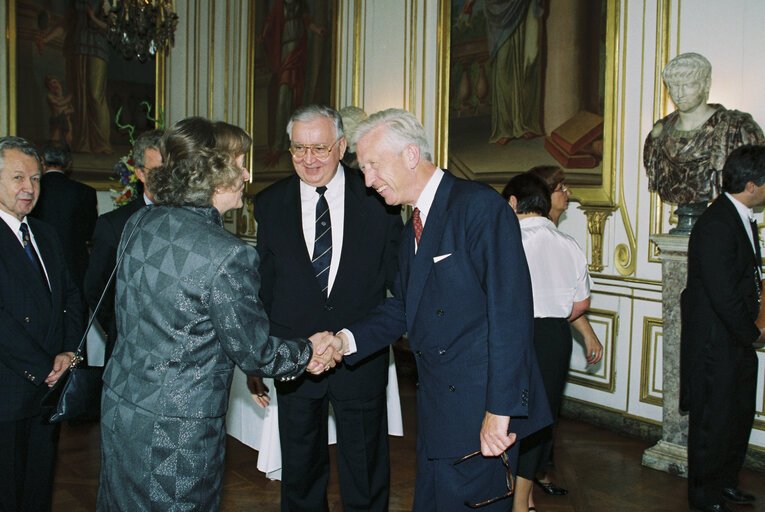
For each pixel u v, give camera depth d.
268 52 7.50
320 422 2.57
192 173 1.69
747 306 2.80
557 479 3.56
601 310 4.51
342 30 6.41
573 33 4.51
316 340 2.19
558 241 2.68
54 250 2.62
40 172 2.50
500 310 1.75
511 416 1.75
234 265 1.64
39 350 2.40
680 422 3.68
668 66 3.64
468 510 1.90
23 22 7.14
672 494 3.37
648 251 4.20
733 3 3.75
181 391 1.62
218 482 1.72
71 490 3.36
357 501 2.58
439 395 1.91
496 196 1.85
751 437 3.77
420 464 2.04
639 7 4.18
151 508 1.61
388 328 2.32
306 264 2.52
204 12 8.41
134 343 1.67
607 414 4.45
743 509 3.18
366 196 2.57
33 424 2.48
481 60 5.14
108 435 1.67
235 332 1.64
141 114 8.11
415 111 5.71
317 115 2.40
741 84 3.74
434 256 1.87
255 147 7.80
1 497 2.39
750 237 2.93
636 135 4.23
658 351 4.18
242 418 3.86
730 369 2.85
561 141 4.62
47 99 7.36
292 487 2.56
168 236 1.66
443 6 5.39
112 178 7.85
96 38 7.67
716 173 3.53
